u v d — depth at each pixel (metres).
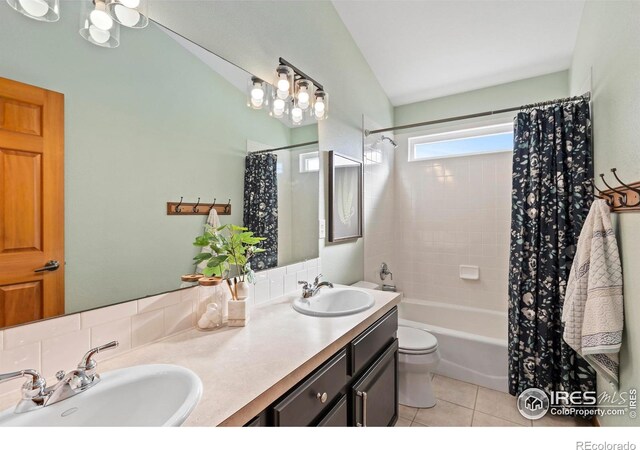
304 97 1.92
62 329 0.90
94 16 1.00
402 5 2.26
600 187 1.77
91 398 0.78
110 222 1.05
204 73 1.40
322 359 1.07
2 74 0.82
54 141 0.92
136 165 1.13
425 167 3.33
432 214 3.30
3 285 0.81
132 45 1.12
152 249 1.18
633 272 1.30
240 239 1.39
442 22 2.34
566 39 2.35
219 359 1.00
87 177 1.00
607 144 1.62
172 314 1.19
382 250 3.21
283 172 1.88
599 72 1.74
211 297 1.33
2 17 0.83
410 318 3.26
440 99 3.28
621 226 1.47
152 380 0.86
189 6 1.33
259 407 0.80
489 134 3.08
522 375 2.10
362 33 2.59
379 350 1.57
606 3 1.60
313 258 2.14
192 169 1.34
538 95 2.82
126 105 1.11
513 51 2.53
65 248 0.94
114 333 1.02
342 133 2.49
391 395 1.70
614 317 1.39
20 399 0.78
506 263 2.93
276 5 1.82
